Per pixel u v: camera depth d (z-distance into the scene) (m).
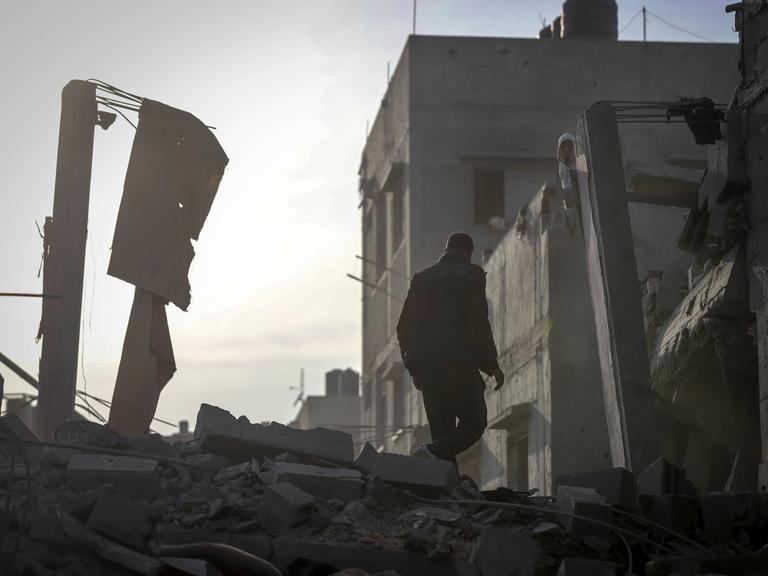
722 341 12.44
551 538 7.11
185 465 7.62
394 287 37.12
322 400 64.12
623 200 14.21
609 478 7.87
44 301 12.40
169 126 12.37
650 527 7.56
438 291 8.65
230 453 8.05
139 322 11.87
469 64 36.12
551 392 19.77
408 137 35.69
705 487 15.96
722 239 12.17
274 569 6.17
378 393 39.22
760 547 8.00
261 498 7.15
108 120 12.70
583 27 38.91
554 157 35.78
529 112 36.03
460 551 6.80
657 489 8.45
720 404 14.60
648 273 18.62
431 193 35.41
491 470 24.50
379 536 6.88
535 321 21.02
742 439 12.73
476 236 35.31
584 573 6.50
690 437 16.02
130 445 7.95
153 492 7.12
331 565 6.60
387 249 38.78
